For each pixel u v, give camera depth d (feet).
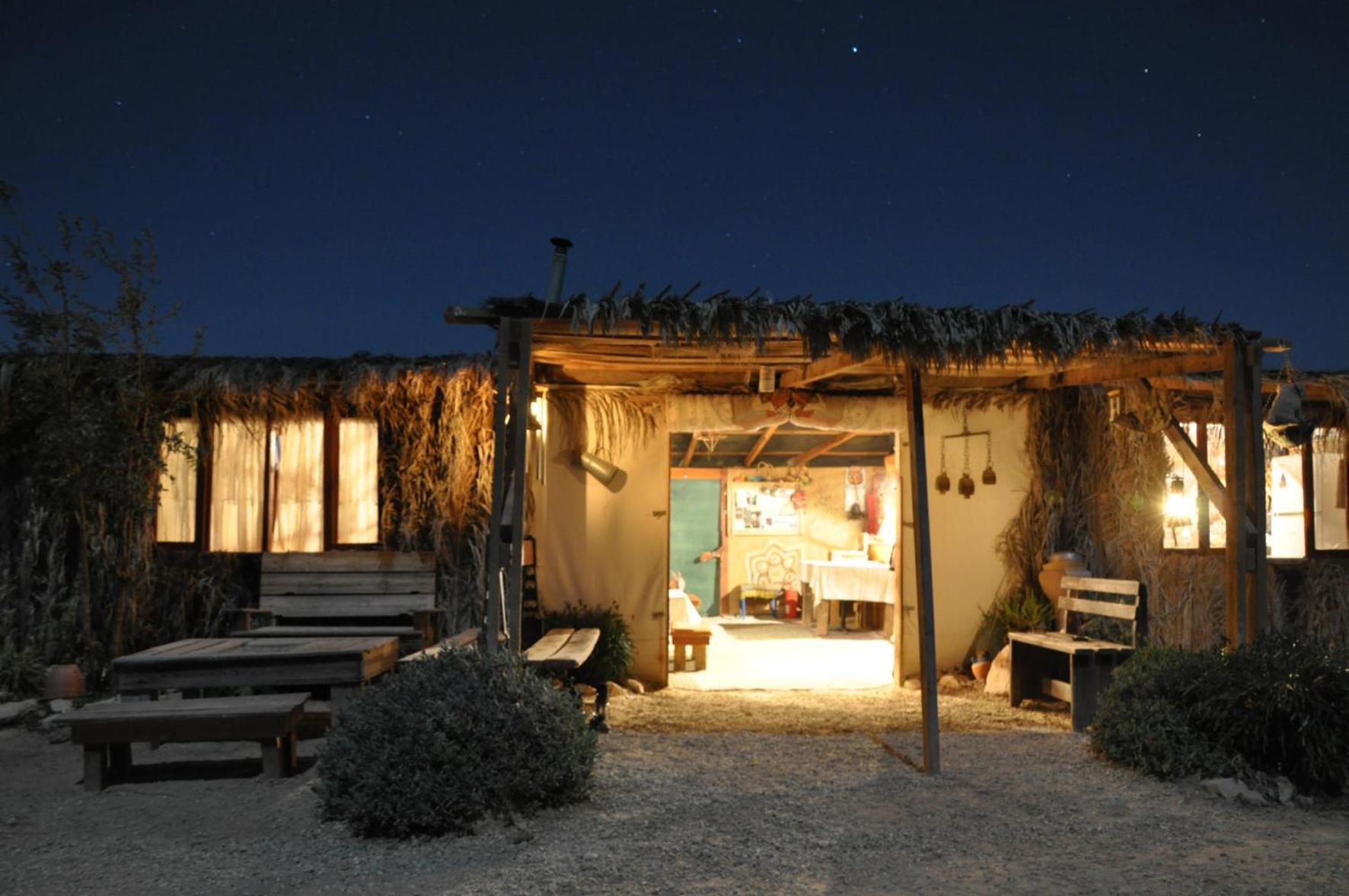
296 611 27.96
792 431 37.37
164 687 19.98
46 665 27.50
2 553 28.14
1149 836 15.66
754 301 19.07
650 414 30.14
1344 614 29.60
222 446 28.89
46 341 27.04
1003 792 18.01
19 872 14.19
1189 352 23.45
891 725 24.07
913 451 20.10
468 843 15.06
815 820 16.28
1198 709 19.34
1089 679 23.40
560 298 22.74
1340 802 17.81
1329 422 29.84
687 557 52.49
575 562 29.84
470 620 28.22
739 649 39.17
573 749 16.87
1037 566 30.73
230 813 16.93
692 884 13.50
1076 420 31.12
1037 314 19.72
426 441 28.66
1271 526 31.01
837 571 43.42
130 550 28.25
